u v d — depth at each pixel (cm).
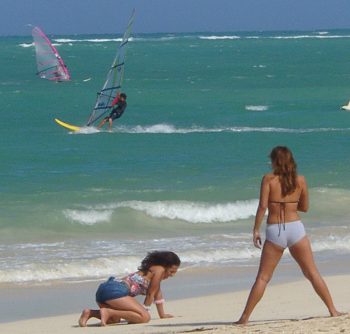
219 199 8156
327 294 3750
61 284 5425
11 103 18412
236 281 5497
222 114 16438
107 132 13200
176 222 7519
